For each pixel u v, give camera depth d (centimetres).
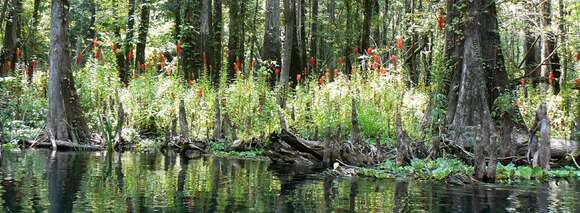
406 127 1235
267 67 2044
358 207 560
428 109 1244
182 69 2286
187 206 545
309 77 2006
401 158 976
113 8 2419
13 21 2198
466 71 1193
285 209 539
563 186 768
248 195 625
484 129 1007
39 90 1705
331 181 780
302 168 968
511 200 626
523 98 1576
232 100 1532
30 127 1469
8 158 1014
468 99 1178
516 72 1839
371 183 768
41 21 3108
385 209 552
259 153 1236
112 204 546
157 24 2441
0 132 1330
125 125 1552
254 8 3406
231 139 1399
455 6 1267
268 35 2067
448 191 694
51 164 922
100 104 1550
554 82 1894
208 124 1553
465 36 1220
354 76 1457
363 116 1273
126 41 2262
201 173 845
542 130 973
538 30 1742
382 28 2989
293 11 2294
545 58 1958
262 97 1533
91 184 683
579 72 1992
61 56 1345
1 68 2141
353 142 1059
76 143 1320
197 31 2391
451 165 918
